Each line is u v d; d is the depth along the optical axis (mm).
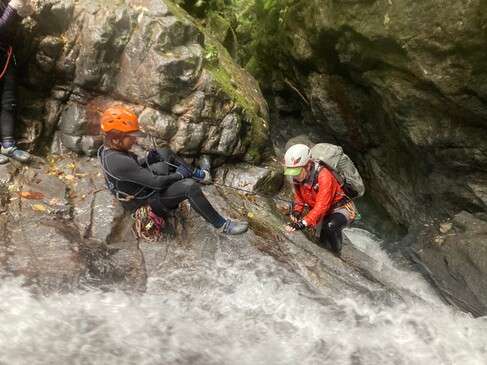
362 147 6762
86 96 5168
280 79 7926
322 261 4539
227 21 7918
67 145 5168
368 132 6508
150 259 4188
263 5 7832
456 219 5484
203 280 4051
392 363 3596
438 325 4113
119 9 5008
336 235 4828
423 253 5551
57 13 4887
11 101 4793
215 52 5801
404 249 5926
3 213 4289
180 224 4609
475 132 4941
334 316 3918
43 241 4090
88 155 5188
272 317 3836
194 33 5316
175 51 5105
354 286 4309
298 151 4469
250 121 5512
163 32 5043
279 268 4246
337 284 4285
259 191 5449
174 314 3723
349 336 3779
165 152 4516
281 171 5738
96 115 5191
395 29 4758
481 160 5074
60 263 3914
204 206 4305
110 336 3414
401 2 4637
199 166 5281
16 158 4785
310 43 6270
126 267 4051
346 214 4773
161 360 3299
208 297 3928
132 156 4309
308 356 3531
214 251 4367
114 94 5180
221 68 5863
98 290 3793
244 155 5559
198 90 5129
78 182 4828
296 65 7051
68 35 5004
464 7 4168
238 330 3684
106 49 5000
